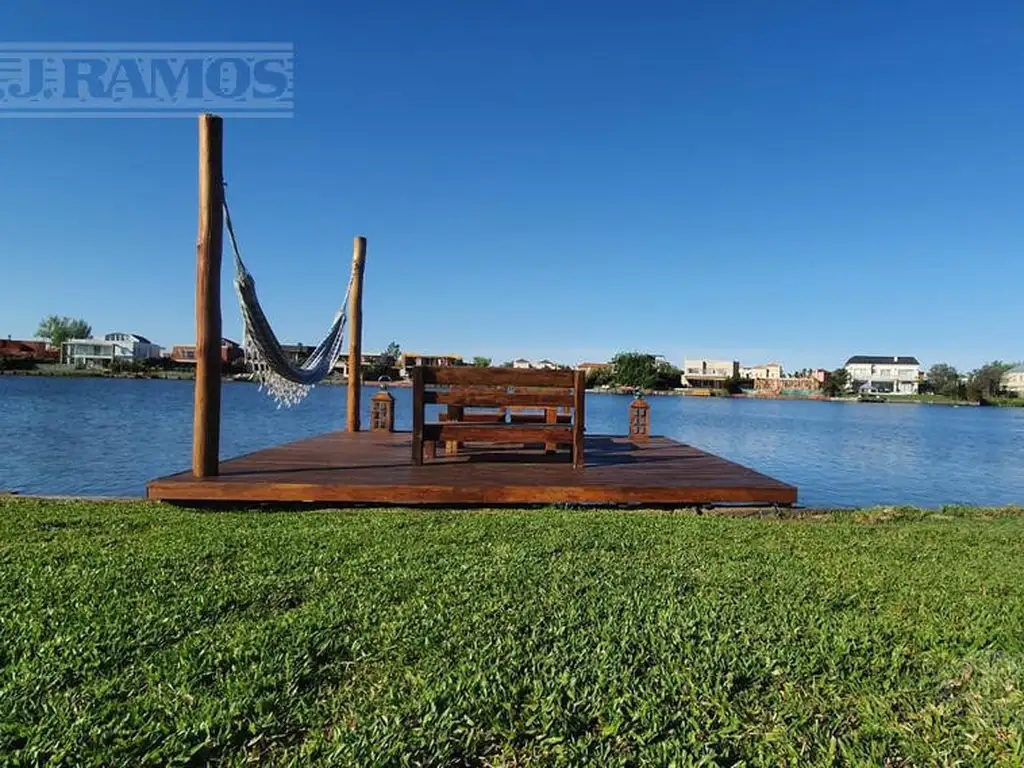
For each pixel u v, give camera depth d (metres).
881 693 2.27
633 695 2.20
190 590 3.13
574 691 2.22
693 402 64.38
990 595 3.40
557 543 4.32
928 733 2.02
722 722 2.07
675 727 2.04
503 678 2.30
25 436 16.31
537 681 2.28
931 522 6.31
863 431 28.33
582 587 3.31
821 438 23.73
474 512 5.77
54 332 82.62
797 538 4.76
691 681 2.30
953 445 21.86
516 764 1.85
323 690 2.22
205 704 2.07
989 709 2.14
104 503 6.09
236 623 2.73
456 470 7.29
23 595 3.02
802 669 2.42
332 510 5.96
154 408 26.52
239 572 3.46
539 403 7.65
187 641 2.53
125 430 17.91
